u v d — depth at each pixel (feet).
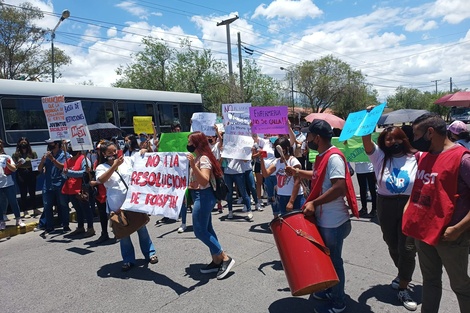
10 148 29.35
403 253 11.75
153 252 16.61
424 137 9.15
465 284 8.86
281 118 19.85
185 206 21.26
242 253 17.28
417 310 11.51
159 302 12.80
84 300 13.21
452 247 8.71
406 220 9.59
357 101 157.79
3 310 12.73
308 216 10.82
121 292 13.71
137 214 15.17
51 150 22.67
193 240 19.67
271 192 21.21
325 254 10.52
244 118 21.62
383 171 12.42
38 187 30.55
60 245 20.15
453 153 8.69
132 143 26.84
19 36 87.76
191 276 14.89
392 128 12.40
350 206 10.81
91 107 35.86
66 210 22.99
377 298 12.40
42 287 14.49
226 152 21.86
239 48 92.94
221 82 105.40
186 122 46.83
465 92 31.68
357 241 18.29
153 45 101.50
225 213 25.90
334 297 11.32
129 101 39.65
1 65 90.33
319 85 155.22
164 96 44.09
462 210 8.55
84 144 20.18
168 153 14.76
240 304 12.40
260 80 116.06
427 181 9.05
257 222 22.98
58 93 33.09
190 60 105.09
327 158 10.78
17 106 30.12
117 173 16.05
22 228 23.20
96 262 17.04
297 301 12.47
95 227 24.04
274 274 14.78
